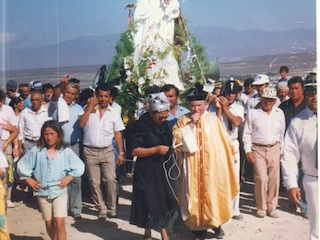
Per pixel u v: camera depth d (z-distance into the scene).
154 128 4.89
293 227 5.44
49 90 6.13
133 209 4.99
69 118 5.82
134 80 6.48
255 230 5.40
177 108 5.55
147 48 6.59
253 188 6.61
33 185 4.72
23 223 5.72
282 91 6.28
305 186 4.43
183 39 6.69
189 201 5.00
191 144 4.93
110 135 5.68
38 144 4.76
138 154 4.89
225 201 5.03
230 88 5.50
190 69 6.50
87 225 5.66
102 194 6.17
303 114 4.42
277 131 5.65
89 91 6.48
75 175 4.75
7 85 6.68
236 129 5.49
